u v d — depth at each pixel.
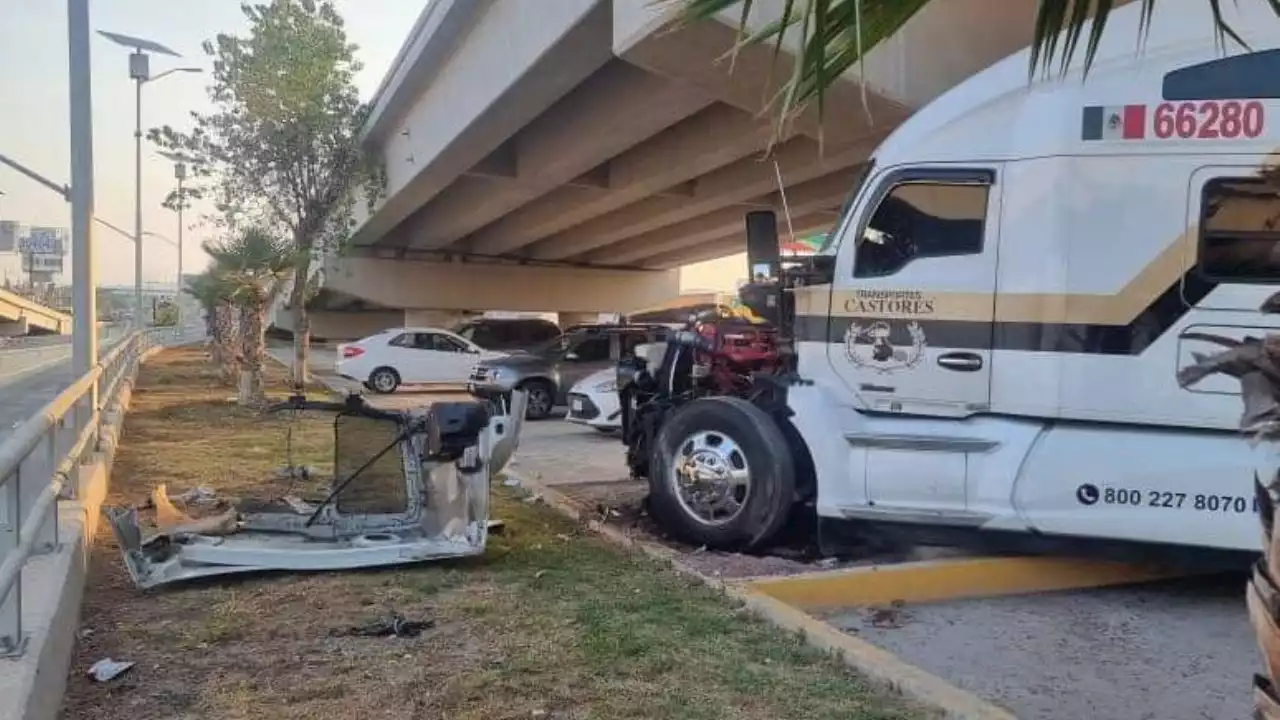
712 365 8.51
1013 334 6.55
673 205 27.62
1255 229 6.13
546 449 13.67
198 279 31.16
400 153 25.17
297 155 21.97
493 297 42.84
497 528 7.47
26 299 59.53
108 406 12.98
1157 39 6.33
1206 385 6.11
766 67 11.12
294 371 22.56
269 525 6.72
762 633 5.19
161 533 6.42
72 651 4.78
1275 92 6.14
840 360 7.08
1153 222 6.26
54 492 4.97
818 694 4.37
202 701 4.23
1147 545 6.29
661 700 4.28
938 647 5.64
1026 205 6.52
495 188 25.92
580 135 19.27
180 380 23.89
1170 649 5.64
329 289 45.34
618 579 6.21
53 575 4.98
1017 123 6.61
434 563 6.46
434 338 24.95
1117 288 6.30
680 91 15.73
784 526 7.26
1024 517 6.46
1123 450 6.28
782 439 7.24
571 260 44.34
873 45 3.04
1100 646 5.68
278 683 4.44
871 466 6.85
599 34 13.77
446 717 4.09
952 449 6.64
